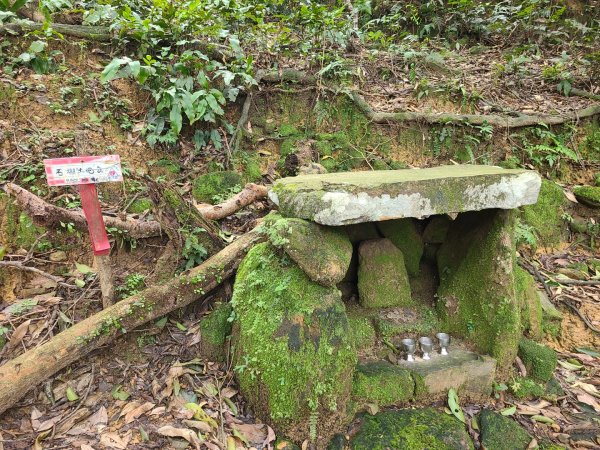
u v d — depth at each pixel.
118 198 3.22
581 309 3.31
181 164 3.65
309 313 2.11
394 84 4.83
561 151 4.29
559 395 2.59
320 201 2.12
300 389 2.06
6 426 2.08
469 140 4.30
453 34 6.08
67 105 3.43
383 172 2.80
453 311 2.73
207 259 2.78
